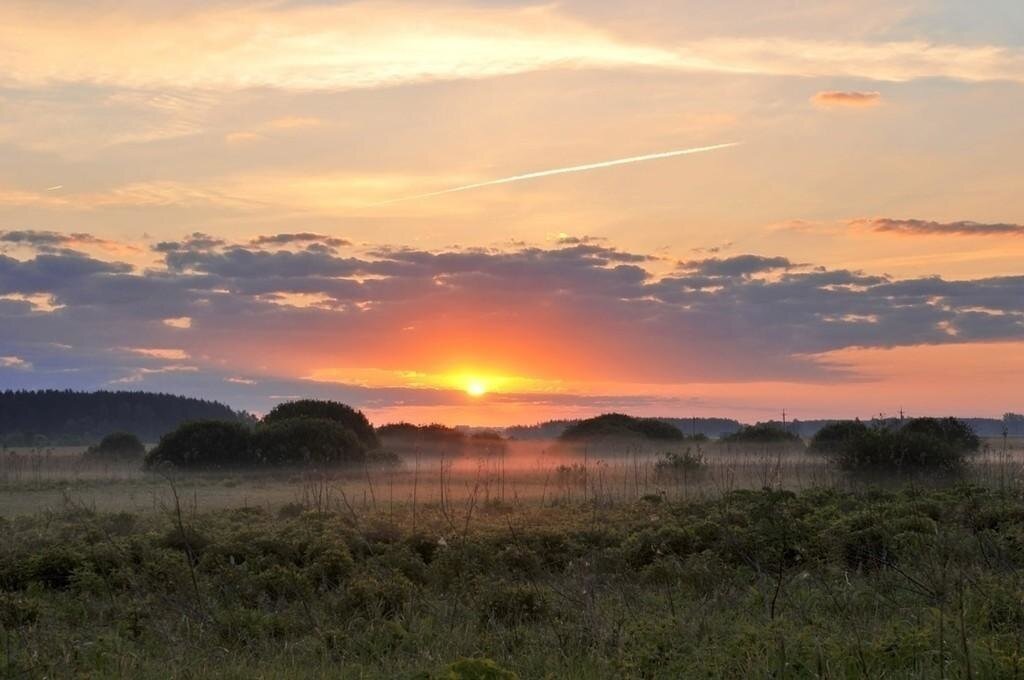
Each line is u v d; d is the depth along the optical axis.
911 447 31.67
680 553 16.17
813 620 10.39
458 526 19.83
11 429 126.94
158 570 14.35
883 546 14.77
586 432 62.19
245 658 10.15
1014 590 11.02
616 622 10.47
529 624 11.50
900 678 8.20
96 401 136.12
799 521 17.64
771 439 55.34
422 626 11.34
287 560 15.95
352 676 9.36
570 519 21.52
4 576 14.87
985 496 21.89
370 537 18.19
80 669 9.56
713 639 9.74
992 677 8.02
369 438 58.62
